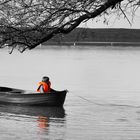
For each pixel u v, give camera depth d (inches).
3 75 2249.0
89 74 2359.7
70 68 2849.4
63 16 261.9
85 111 951.0
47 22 260.8
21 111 936.3
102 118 840.9
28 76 2194.9
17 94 1014.4
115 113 920.3
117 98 1245.7
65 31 266.7
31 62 3585.1
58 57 4530.0
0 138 623.2
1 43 267.0
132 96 1314.0
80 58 4315.9
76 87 1641.2
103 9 262.7
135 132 677.3
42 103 996.6
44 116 877.2
